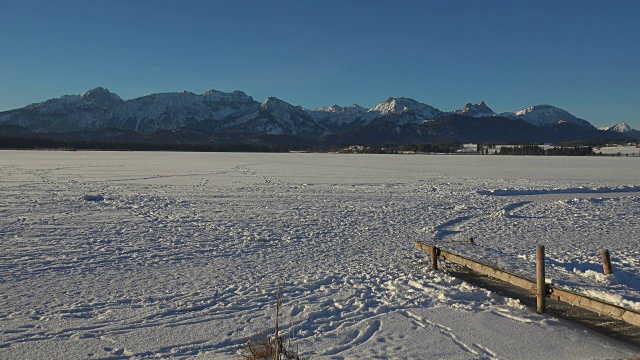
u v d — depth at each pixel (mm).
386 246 12297
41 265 9727
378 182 33062
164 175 37656
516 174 42719
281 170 46594
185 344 5879
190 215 17281
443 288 8328
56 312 6988
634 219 17188
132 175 37219
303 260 10625
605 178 37781
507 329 6492
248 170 45906
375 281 8859
